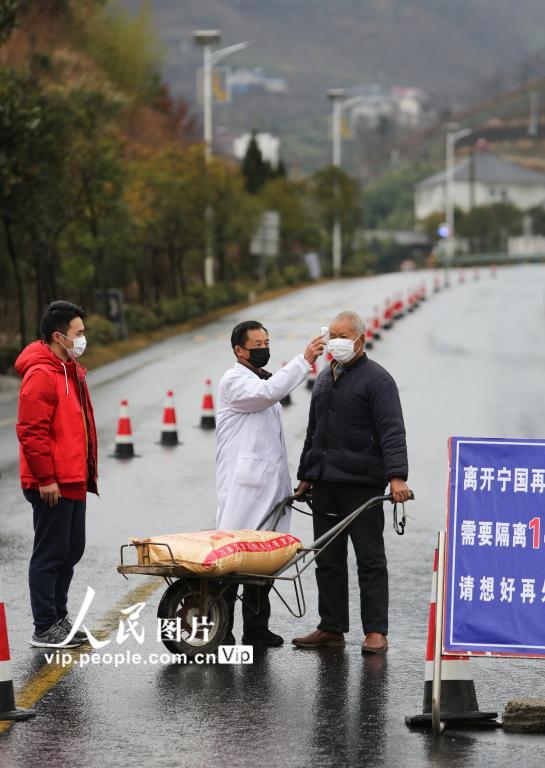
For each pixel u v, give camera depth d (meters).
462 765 10.44
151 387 40.75
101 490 23.91
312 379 40.56
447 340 55.69
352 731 11.24
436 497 23.06
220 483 14.27
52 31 78.19
